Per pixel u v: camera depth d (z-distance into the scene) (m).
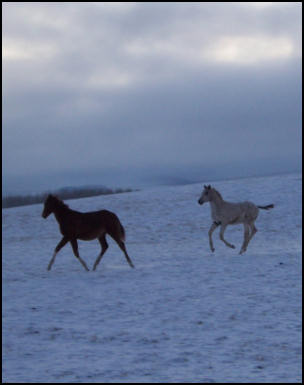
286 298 11.35
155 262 17.59
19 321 9.84
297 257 17.72
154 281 13.73
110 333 8.88
